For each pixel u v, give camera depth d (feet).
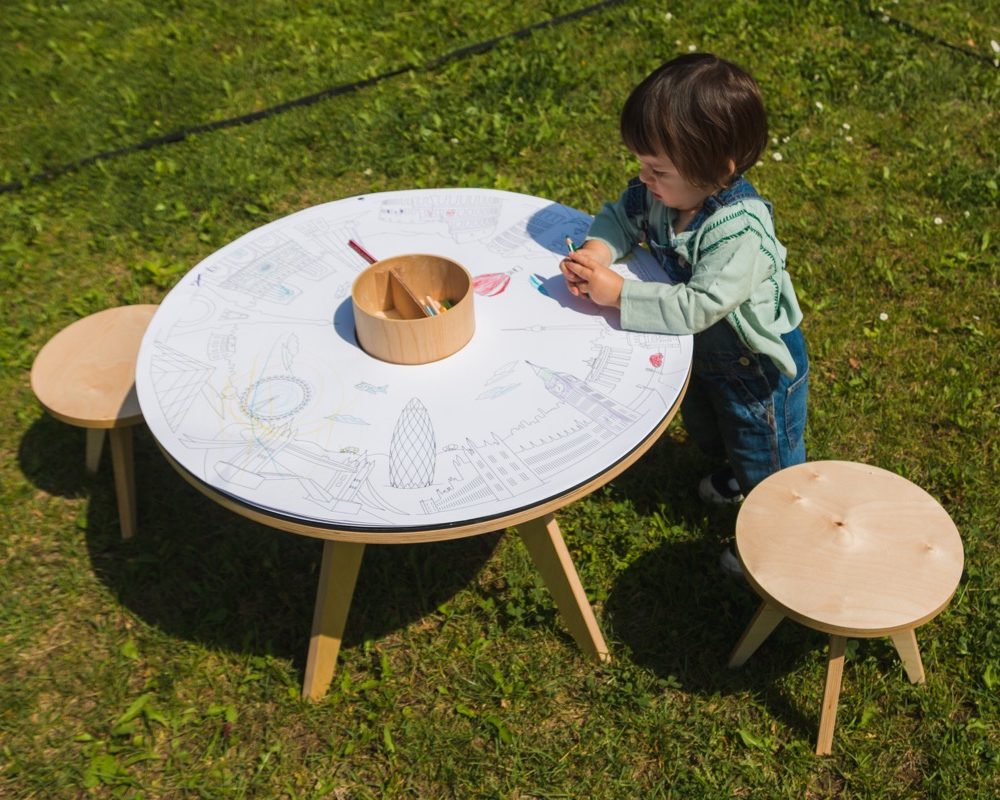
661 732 7.51
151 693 7.92
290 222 8.52
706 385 7.96
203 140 14.75
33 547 9.17
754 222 6.89
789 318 7.50
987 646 7.91
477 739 7.57
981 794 6.99
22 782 7.36
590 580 8.67
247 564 9.03
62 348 8.93
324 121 15.07
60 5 18.48
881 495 7.09
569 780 7.32
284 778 7.38
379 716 7.73
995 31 16.70
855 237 12.64
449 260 7.01
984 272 11.98
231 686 7.99
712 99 6.46
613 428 6.19
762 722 7.59
